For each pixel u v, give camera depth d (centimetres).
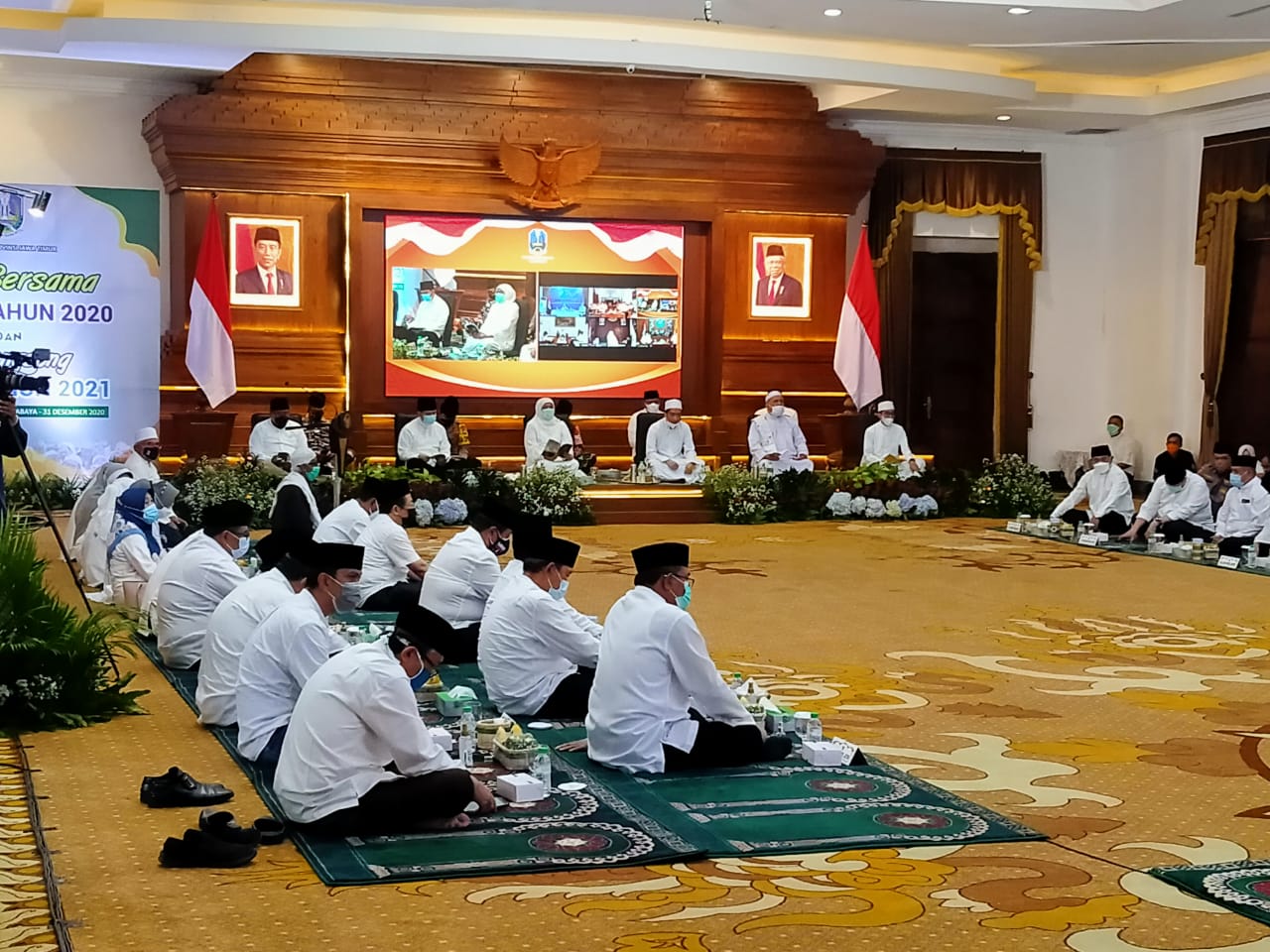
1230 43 1631
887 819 571
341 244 1792
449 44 1484
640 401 1908
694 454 1780
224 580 844
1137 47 1659
